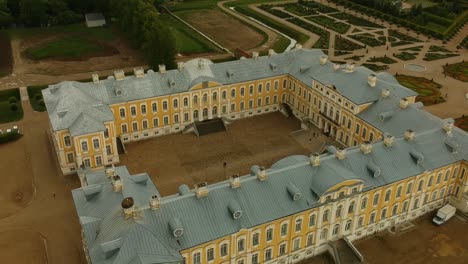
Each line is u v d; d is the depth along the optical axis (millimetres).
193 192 80000
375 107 119875
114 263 67312
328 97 129875
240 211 77625
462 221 102062
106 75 173875
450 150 100562
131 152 125438
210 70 136250
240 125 140625
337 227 90250
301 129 139250
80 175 107312
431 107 153125
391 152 96062
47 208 102875
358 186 86188
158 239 71125
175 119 133750
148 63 179500
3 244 92250
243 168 119812
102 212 78875
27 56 189375
